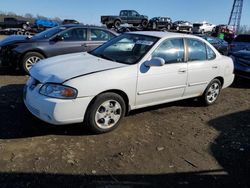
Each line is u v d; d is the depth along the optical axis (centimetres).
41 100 451
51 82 455
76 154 425
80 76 461
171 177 389
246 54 955
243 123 602
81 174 379
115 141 474
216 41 2031
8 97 645
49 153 422
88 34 948
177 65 578
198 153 459
